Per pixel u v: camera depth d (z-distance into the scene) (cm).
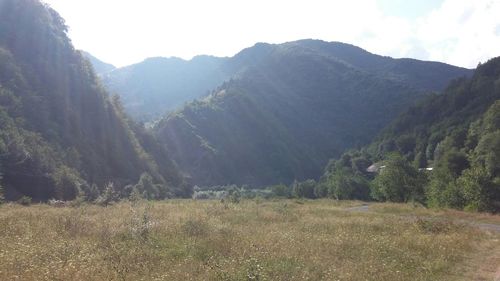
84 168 7456
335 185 8062
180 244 1409
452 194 4509
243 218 2494
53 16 10275
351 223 2323
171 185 10100
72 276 899
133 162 9181
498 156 5412
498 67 11819
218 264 1102
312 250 1433
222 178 13925
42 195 5672
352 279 1088
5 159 5484
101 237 1499
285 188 9919
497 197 4125
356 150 14350
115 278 927
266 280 981
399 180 5828
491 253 1661
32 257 1043
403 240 1777
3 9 8894
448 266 1363
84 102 8950
